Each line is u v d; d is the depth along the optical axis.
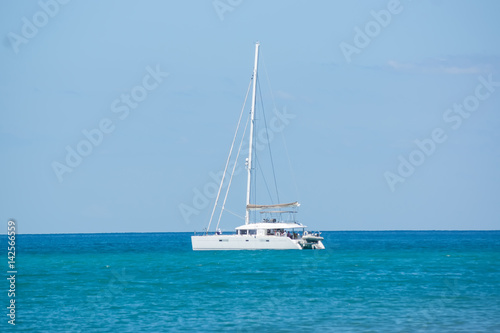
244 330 44.31
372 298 56.97
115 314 49.97
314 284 66.62
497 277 72.44
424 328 44.44
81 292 61.31
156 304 54.28
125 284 67.06
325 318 47.97
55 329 45.00
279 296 58.41
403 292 60.47
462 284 66.00
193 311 51.03
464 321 46.53
